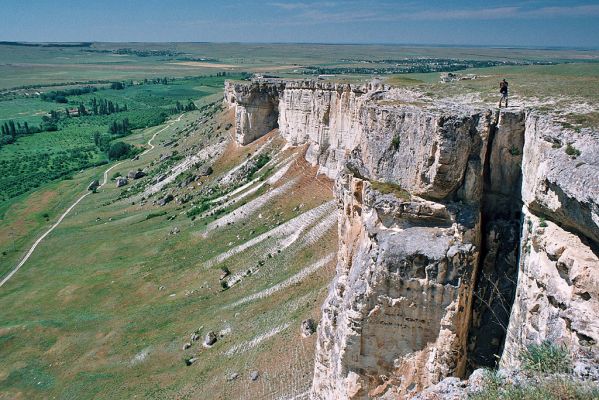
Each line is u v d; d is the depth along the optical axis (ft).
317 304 159.02
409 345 89.51
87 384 172.96
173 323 196.13
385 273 86.12
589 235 69.26
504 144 85.76
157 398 154.10
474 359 88.48
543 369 61.05
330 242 194.59
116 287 239.71
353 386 95.30
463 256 83.25
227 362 155.63
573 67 231.09
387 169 94.89
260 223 246.06
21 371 188.03
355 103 226.38
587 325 65.00
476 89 121.19
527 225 80.07
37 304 237.04
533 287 76.43
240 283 205.98
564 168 69.62
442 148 82.69
